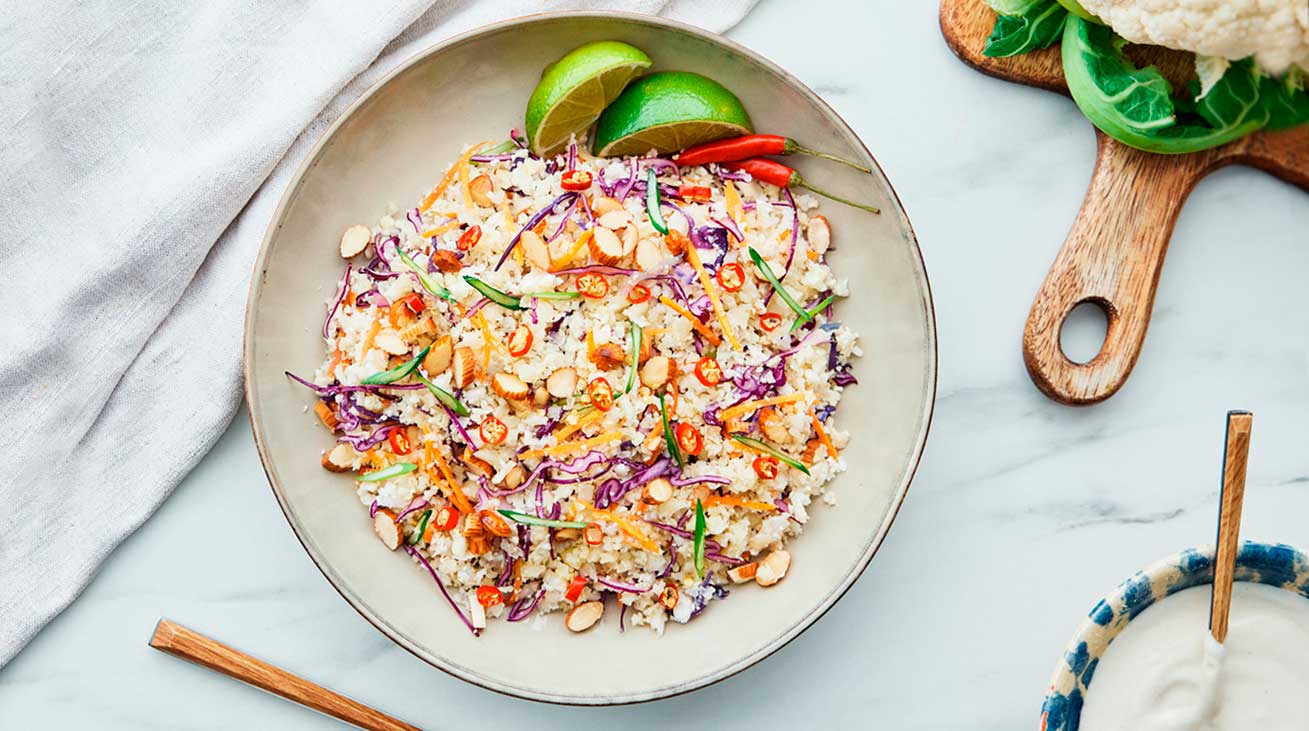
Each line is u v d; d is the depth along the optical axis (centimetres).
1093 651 62
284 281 65
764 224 66
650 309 65
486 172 67
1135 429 69
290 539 69
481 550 65
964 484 69
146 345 68
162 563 69
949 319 69
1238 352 69
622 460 64
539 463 64
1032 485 69
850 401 67
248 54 68
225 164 67
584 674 65
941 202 69
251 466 69
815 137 66
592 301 65
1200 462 69
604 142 66
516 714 69
